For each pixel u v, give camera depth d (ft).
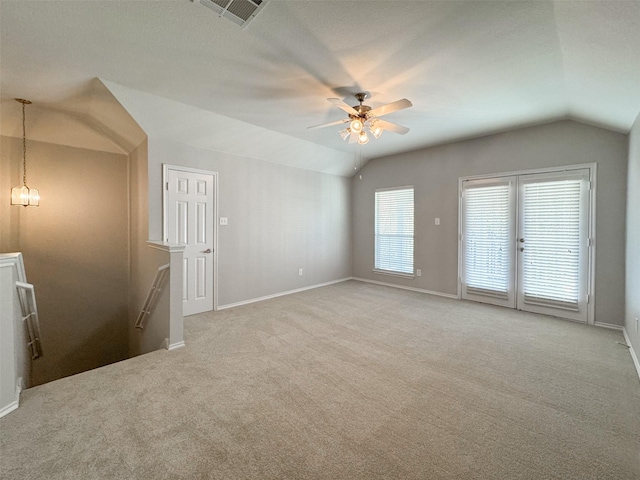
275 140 15.02
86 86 9.59
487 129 13.92
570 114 11.76
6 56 7.72
